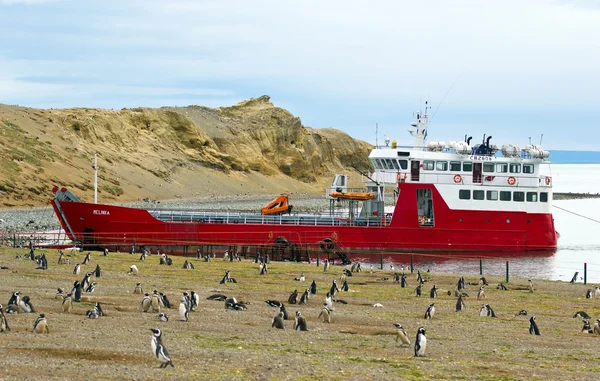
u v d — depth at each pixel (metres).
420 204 68.50
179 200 146.00
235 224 63.12
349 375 21.39
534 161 67.62
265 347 24.92
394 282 48.66
